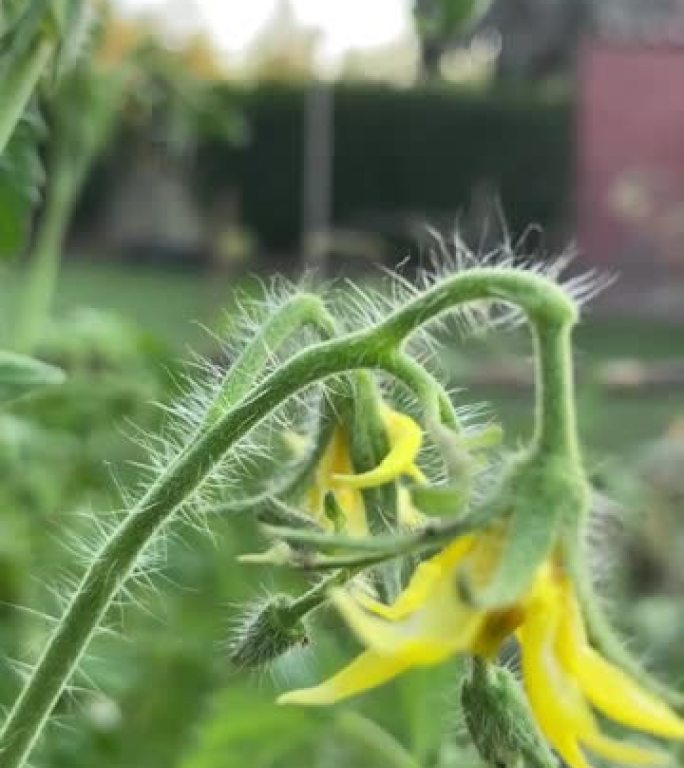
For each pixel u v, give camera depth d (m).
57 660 0.08
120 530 0.08
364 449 0.08
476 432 0.08
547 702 0.07
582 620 0.07
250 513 0.08
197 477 0.08
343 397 0.08
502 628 0.07
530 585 0.07
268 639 0.08
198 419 0.09
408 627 0.07
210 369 0.09
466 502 0.07
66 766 0.14
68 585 0.13
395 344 0.08
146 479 0.10
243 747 0.14
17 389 0.09
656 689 0.07
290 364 0.08
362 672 0.07
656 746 0.11
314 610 0.08
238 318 0.11
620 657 0.07
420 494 0.07
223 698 0.13
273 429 0.09
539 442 0.07
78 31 0.09
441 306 0.08
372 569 0.08
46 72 0.09
